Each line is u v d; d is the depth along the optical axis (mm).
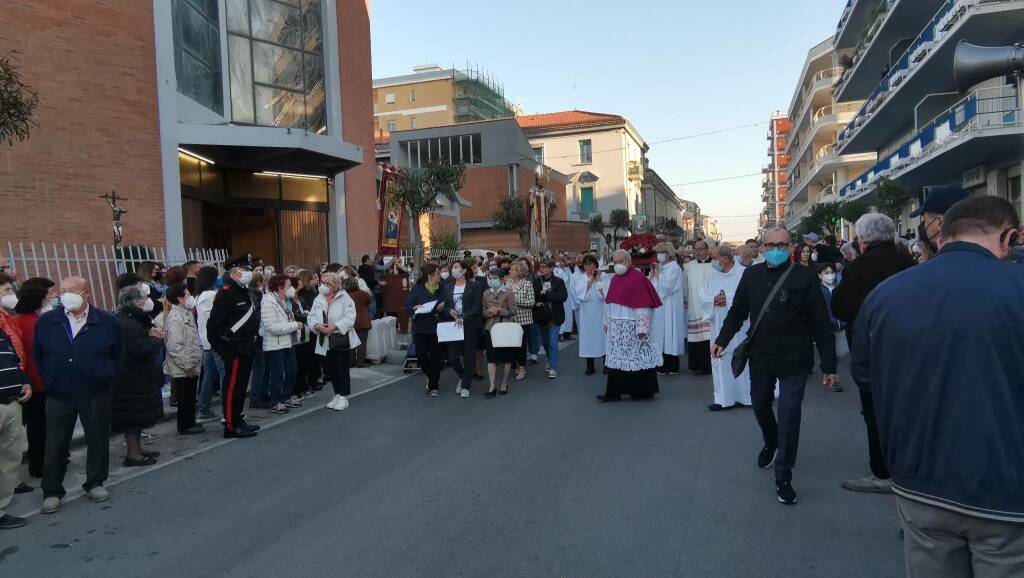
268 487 6125
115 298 11258
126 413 6793
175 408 9477
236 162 17328
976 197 2607
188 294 8273
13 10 12250
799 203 61406
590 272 11828
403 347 14789
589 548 4562
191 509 5637
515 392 10312
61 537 5137
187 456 7277
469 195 47469
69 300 5777
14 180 12180
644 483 5859
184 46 15773
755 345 5590
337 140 17328
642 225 69812
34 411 6707
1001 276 2439
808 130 47750
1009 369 2377
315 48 19672
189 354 8156
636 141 77375
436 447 7234
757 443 7051
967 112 17922
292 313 9703
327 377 11484
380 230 19953
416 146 49781
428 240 32125
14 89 7559
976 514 2383
